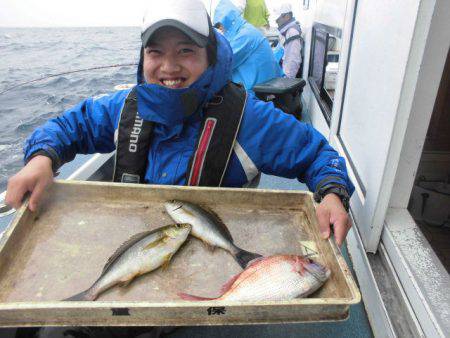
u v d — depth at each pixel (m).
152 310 0.71
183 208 1.06
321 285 0.83
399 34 1.08
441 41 1.03
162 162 1.27
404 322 1.10
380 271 1.29
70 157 1.41
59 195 1.14
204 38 1.10
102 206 1.12
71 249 0.95
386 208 1.26
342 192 1.06
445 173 1.95
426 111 1.16
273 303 0.71
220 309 0.71
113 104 1.42
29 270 0.88
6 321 0.71
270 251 0.98
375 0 1.38
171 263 0.92
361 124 1.54
